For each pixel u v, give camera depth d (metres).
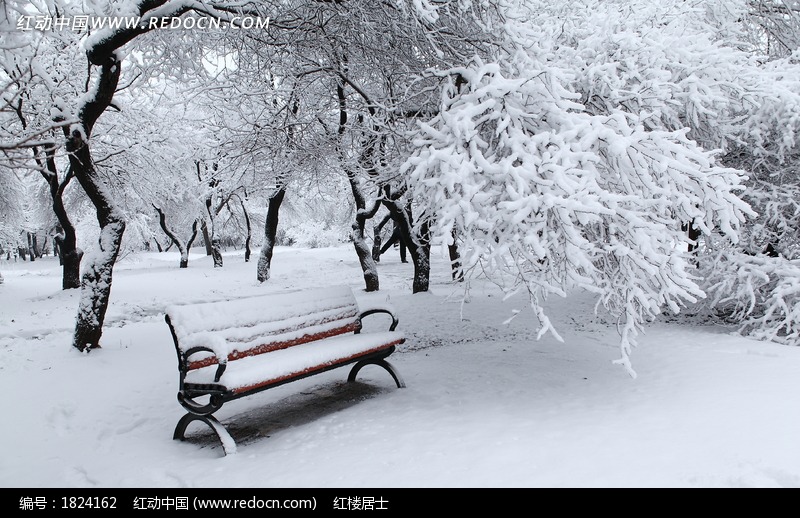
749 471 3.07
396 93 7.14
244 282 18.00
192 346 4.16
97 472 3.76
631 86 5.99
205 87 9.53
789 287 7.60
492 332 8.57
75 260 14.75
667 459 3.32
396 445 3.83
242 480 3.41
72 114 7.40
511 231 4.42
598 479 3.08
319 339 5.34
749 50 9.40
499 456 3.49
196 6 6.07
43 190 22.89
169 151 18.20
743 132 8.19
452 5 5.71
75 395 5.54
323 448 3.90
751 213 4.63
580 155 4.35
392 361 6.85
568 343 7.50
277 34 7.13
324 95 9.96
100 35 6.34
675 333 8.16
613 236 4.68
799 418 4.01
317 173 12.62
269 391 5.75
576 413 4.41
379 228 25.72
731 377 5.37
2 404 5.23
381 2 6.00
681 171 4.57
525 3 5.82
